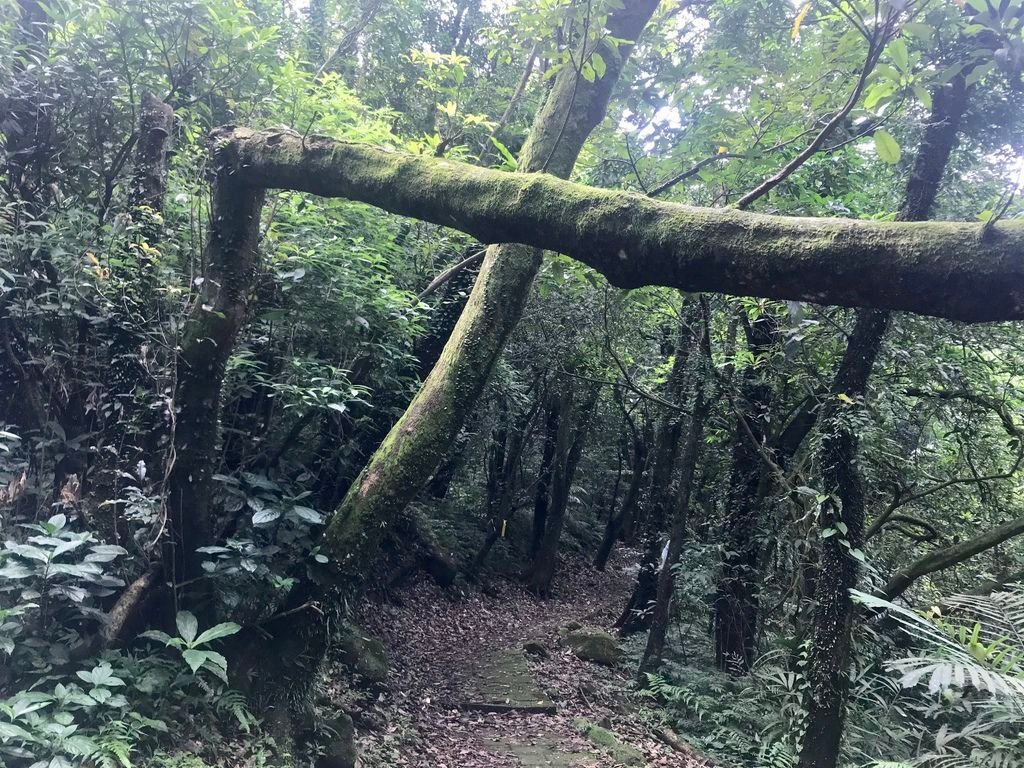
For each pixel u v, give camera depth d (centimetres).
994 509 637
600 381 903
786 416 739
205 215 416
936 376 561
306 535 417
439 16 1325
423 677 694
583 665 823
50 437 350
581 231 194
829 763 413
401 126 1002
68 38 401
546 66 488
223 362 357
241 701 353
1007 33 220
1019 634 381
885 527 605
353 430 562
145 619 351
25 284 346
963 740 425
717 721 637
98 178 399
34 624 301
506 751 557
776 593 676
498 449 1277
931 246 142
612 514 1571
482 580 1179
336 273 475
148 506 335
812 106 412
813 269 156
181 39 420
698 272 176
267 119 532
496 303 433
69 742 254
